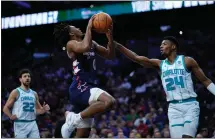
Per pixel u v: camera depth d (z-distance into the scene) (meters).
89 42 4.40
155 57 19.27
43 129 10.72
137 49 19.64
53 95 14.80
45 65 20.05
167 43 5.10
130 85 15.53
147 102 12.94
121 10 17.02
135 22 18.83
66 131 4.58
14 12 19.77
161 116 10.74
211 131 8.50
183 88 4.93
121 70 18.97
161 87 14.66
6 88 17.11
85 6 19.44
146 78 15.98
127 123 10.60
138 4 16.66
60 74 18.25
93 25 4.50
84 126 4.59
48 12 18.42
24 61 20.39
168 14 17.91
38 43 21.30
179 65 5.01
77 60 4.61
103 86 16.47
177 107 4.93
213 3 15.52
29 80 6.68
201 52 17.89
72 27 4.82
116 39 19.72
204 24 18.33
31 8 19.72
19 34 20.69
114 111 12.27
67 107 12.69
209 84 5.06
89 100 4.48
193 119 4.82
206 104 11.73
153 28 19.38
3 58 20.39
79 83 4.57
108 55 4.78
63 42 4.83
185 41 18.44
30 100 6.64
